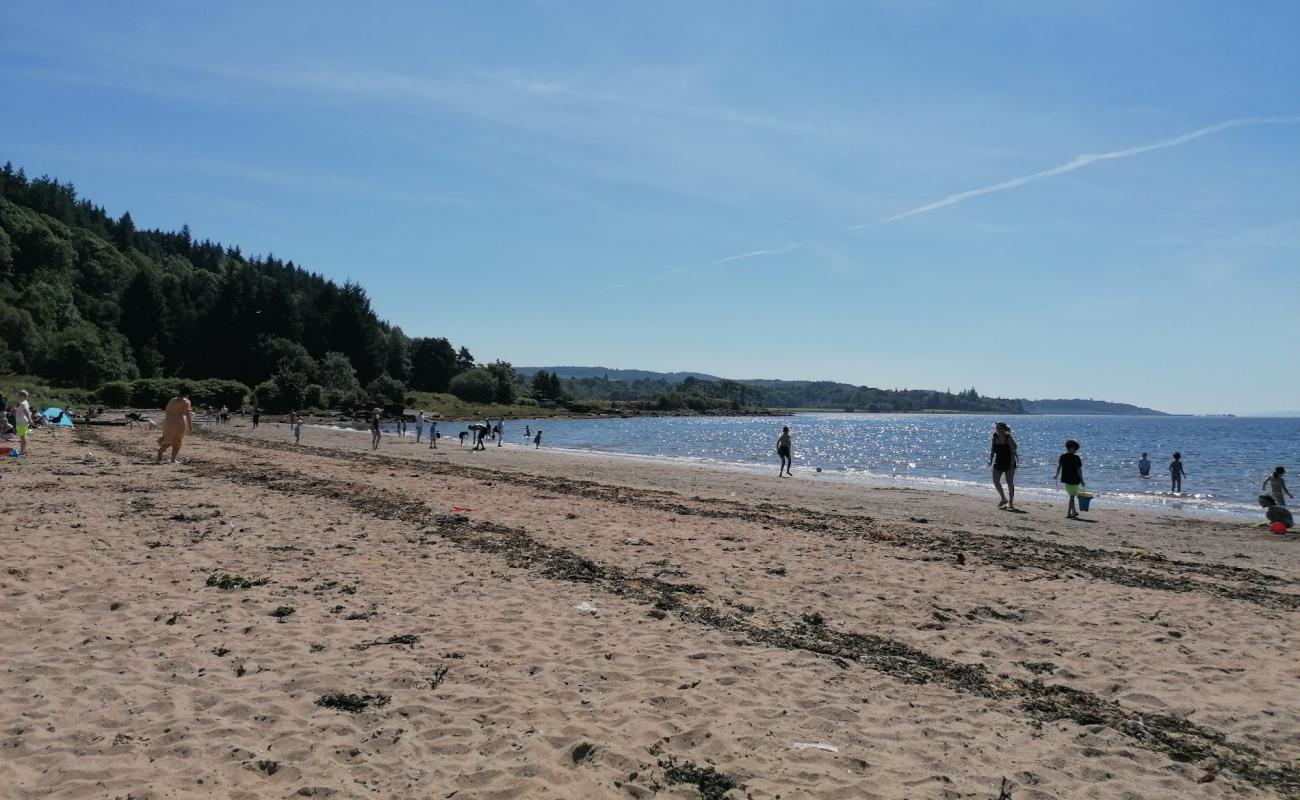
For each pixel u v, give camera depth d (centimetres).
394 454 3359
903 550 1165
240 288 11206
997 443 1934
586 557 1027
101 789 388
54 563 841
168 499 1362
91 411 5544
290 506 1358
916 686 582
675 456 4481
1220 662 659
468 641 647
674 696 541
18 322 8488
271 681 541
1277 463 4250
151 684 527
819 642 685
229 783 400
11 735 443
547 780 416
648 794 405
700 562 1022
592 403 17162
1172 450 5728
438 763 430
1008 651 681
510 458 3447
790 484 2495
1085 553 1235
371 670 569
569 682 562
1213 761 470
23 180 15462
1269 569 1193
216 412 7362
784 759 452
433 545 1064
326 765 423
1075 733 504
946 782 429
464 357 15325
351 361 12025
